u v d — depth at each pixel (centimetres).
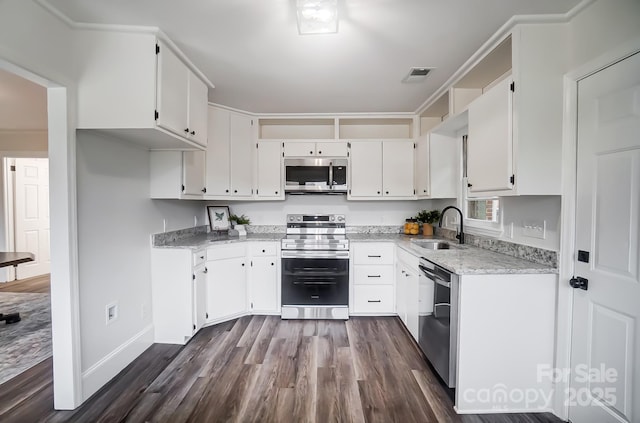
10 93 276
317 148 348
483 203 266
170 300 259
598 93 150
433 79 251
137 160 243
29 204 482
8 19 139
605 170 146
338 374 212
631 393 134
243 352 244
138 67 180
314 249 315
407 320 274
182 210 323
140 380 206
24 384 202
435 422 168
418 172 336
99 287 199
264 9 161
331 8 156
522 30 169
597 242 150
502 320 175
